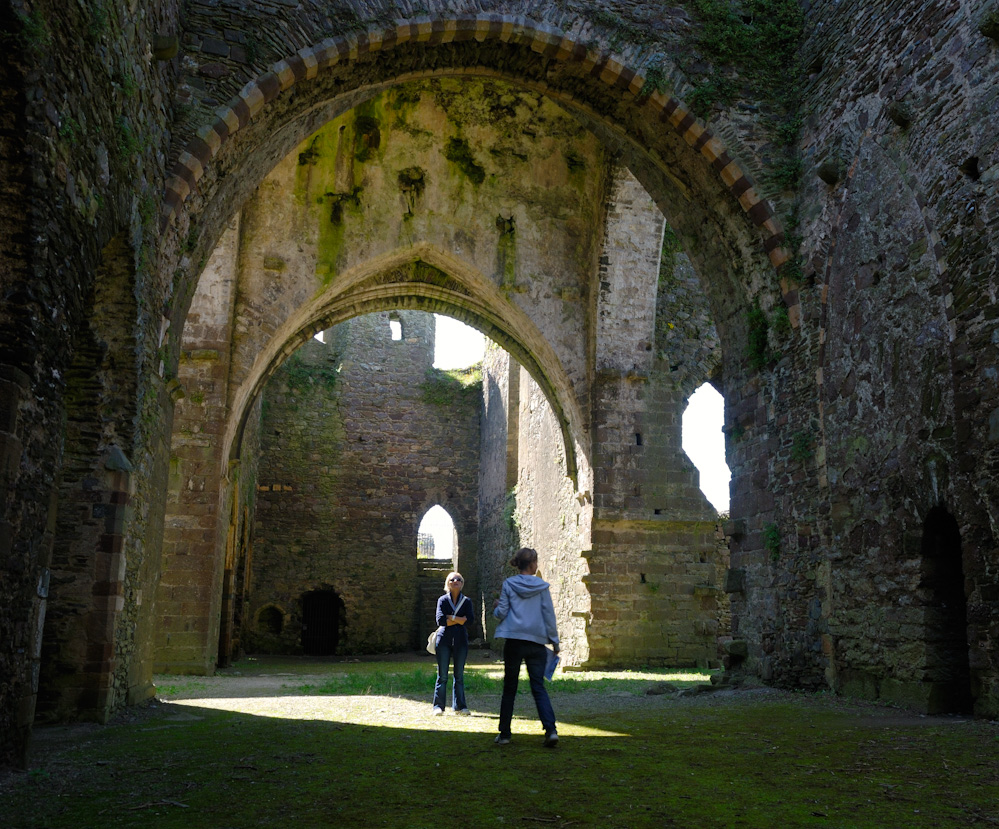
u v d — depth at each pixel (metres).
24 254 4.82
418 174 16.23
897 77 9.00
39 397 5.06
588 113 11.45
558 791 4.42
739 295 11.41
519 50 10.62
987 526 7.17
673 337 17.53
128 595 7.83
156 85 7.88
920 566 8.09
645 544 16.78
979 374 7.37
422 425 28.81
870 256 9.12
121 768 5.07
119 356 7.55
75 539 7.34
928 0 8.62
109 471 7.47
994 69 7.62
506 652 6.09
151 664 9.20
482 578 27.47
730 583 11.30
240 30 9.18
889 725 6.97
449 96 15.98
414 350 29.30
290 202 15.79
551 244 16.89
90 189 5.88
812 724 7.13
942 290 7.95
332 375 28.27
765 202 10.53
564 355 16.86
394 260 16.31
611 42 10.58
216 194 9.74
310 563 26.95
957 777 4.78
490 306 17.59
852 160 9.61
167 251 8.57
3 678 4.71
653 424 17.02
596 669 16.19
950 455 7.74
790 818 3.85
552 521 19.56
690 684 12.45
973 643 7.26
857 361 9.21
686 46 10.84
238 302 15.44
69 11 5.31
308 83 9.82
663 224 16.75
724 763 5.27
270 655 25.89
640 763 5.27
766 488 10.73
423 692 10.68
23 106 4.73
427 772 4.95
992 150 7.52
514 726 7.12
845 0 10.12
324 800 4.20
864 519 8.95
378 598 27.30
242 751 5.73
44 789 4.45
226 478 15.62
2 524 4.56
